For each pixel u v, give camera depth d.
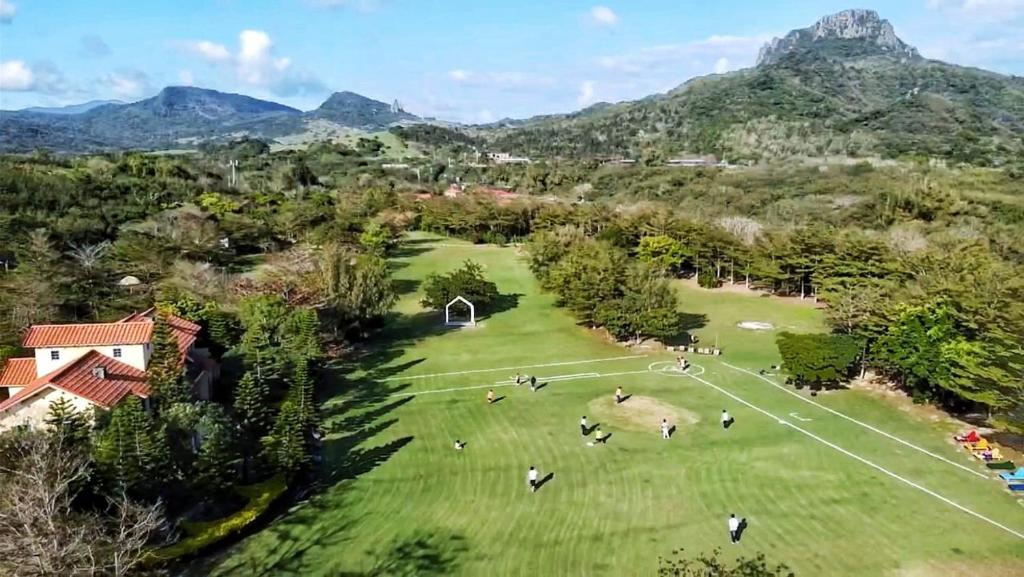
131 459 35.88
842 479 45.38
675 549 37.19
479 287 90.50
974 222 126.62
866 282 87.56
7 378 48.75
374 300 79.81
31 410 42.53
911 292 64.56
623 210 135.00
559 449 50.56
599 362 73.12
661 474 46.28
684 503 42.31
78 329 50.31
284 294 76.25
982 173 174.62
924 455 49.12
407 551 36.97
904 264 85.69
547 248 106.31
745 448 50.47
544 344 80.00
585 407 59.50
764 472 46.50
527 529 39.28
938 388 57.75
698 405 59.81
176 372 46.66
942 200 137.38
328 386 65.25
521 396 62.44
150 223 106.31
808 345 62.19
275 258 97.94
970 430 53.28
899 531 38.91
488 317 91.50
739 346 78.31
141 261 87.44
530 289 105.75
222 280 82.88
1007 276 63.16
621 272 83.94
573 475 46.25
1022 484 43.78
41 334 49.69
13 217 93.75
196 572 34.62
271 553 36.53
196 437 40.62
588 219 132.50
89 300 73.62
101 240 100.50
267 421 48.03
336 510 41.34
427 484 44.94
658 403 60.31
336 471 46.84
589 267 86.06
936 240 99.88
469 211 144.12
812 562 35.94
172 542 35.62
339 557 36.28
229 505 40.25
